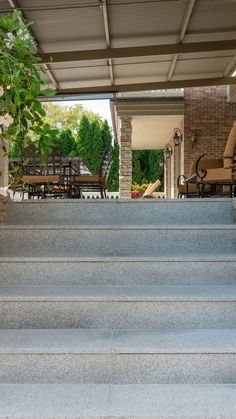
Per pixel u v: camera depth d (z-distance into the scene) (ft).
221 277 9.66
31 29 20.31
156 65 26.58
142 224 12.23
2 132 9.11
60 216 12.34
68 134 65.41
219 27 21.38
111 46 23.07
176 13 19.67
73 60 23.18
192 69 27.73
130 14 19.51
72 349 7.32
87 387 7.11
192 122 37.99
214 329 8.35
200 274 9.66
